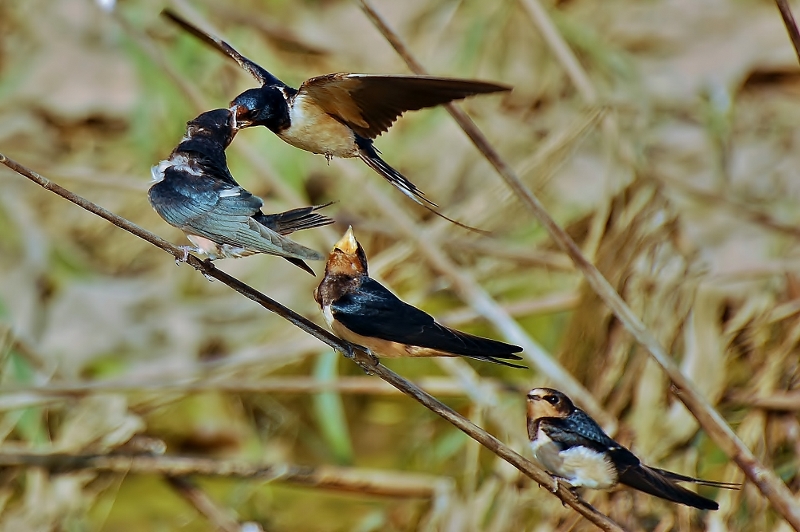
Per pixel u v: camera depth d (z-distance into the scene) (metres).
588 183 14.74
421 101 7.69
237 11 16.30
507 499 11.14
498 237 14.21
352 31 17.05
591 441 8.99
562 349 12.24
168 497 12.50
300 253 7.46
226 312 14.61
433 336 7.98
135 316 14.79
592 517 8.11
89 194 15.61
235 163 14.79
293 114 8.01
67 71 16.91
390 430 13.60
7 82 16.86
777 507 8.64
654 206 12.59
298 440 13.70
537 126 15.48
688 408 8.91
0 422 12.39
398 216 12.22
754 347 12.12
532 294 14.13
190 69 15.59
